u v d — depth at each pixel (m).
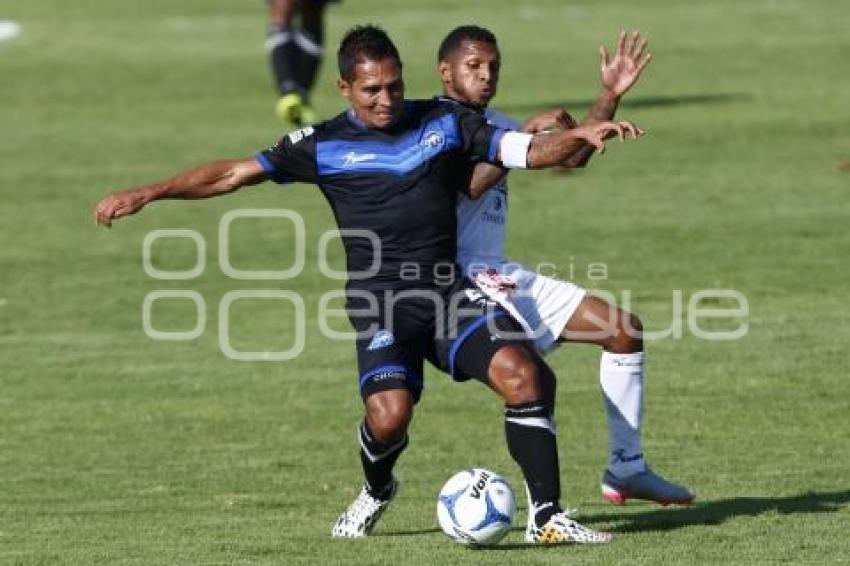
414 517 31.48
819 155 71.00
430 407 40.91
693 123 78.69
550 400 28.67
